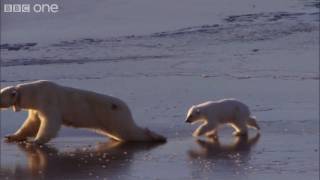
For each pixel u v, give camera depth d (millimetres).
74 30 107688
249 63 77688
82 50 91562
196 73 70625
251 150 31094
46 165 27125
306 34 95875
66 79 67000
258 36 96062
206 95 55438
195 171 25891
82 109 34094
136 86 61062
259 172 25734
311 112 45188
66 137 35625
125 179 24391
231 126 39250
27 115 43094
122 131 34000
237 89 58375
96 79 66375
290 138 34562
